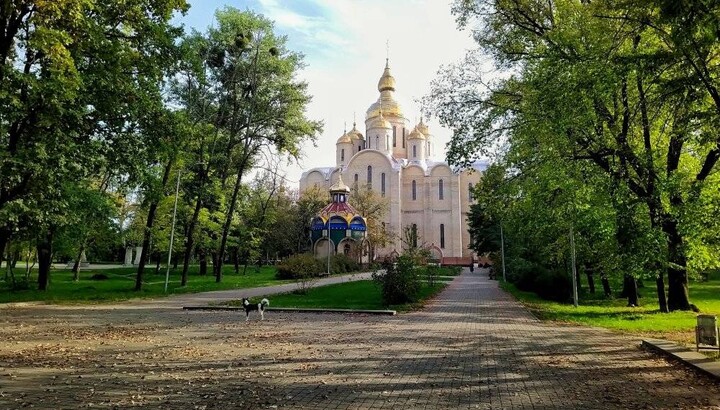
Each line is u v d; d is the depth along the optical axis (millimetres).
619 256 19875
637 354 11312
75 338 13281
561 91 16562
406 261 23719
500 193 22625
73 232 28172
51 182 19984
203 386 8031
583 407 7102
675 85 12055
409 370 9383
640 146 20594
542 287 27875
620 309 22141
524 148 21078
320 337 13602
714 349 10945
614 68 14578
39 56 18984
